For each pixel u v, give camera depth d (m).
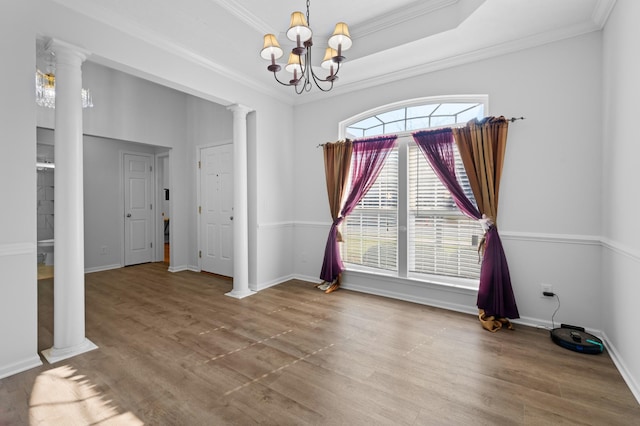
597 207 2.50
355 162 3.77
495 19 2.46
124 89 4.47
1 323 1.95
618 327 2.13
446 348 2.38
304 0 2.67
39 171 4.88
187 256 5.27
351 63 3.24
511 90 2.84
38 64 3.29
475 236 3.10
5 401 1.73
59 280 2.24
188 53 2.99
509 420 1.59
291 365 2.13
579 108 2.56
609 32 2.29
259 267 3.98
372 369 2.08
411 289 3.49
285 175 4.35
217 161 4.82
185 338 2.55
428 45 2.87
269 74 3.54
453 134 3.03
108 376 1.99
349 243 4.00
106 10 2.35
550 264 2.70
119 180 5.38
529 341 2.49
